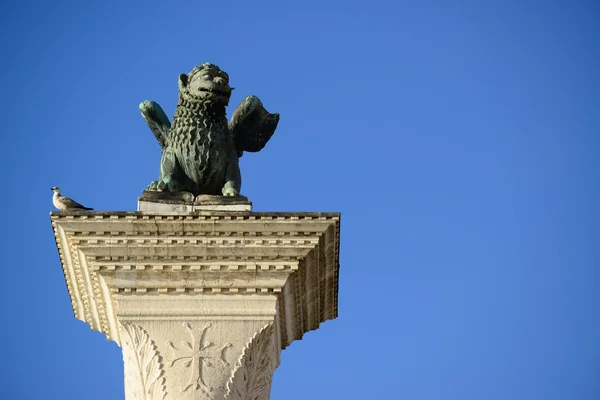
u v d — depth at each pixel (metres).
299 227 27.22
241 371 26.41
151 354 26.44
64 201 27.44
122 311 26.75
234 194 28.56
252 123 31.17
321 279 28.50
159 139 30.91
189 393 26.14
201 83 29.53
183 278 27.02
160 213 27.06
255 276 27.09
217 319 26.78
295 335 30.17
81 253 27.19
